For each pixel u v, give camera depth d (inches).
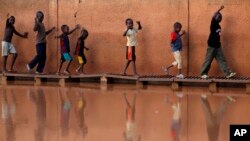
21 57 705.0
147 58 644.1
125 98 502.0
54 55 686.5
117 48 659.4
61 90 569.3
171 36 605.0
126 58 628.7
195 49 623.8
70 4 679.1
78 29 675.4
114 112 425.1
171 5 632.4
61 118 400.5
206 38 619.2
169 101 480.4
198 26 622.5
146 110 431.8
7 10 709.9
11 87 600.4
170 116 404.8
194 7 623.5
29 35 700.0
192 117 399.9
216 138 329.4
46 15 690.2
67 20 681.6
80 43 653.3
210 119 391.2
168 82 616.7
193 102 473.4
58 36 658.8
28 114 417.4
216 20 581.3
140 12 647.1
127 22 619.2
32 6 697.6
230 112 420.2
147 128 360.2
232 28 610.9
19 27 704.4
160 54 639.1
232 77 595.5
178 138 330.0
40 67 669.3
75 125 373.4
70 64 677.9
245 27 607.5
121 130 354.9
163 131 350.3
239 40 609.3
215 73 617.0
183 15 627.8
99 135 339.6
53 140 326.0
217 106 450.0
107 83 636.7
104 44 665.0
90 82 653.9
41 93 543.8
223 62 591.5
